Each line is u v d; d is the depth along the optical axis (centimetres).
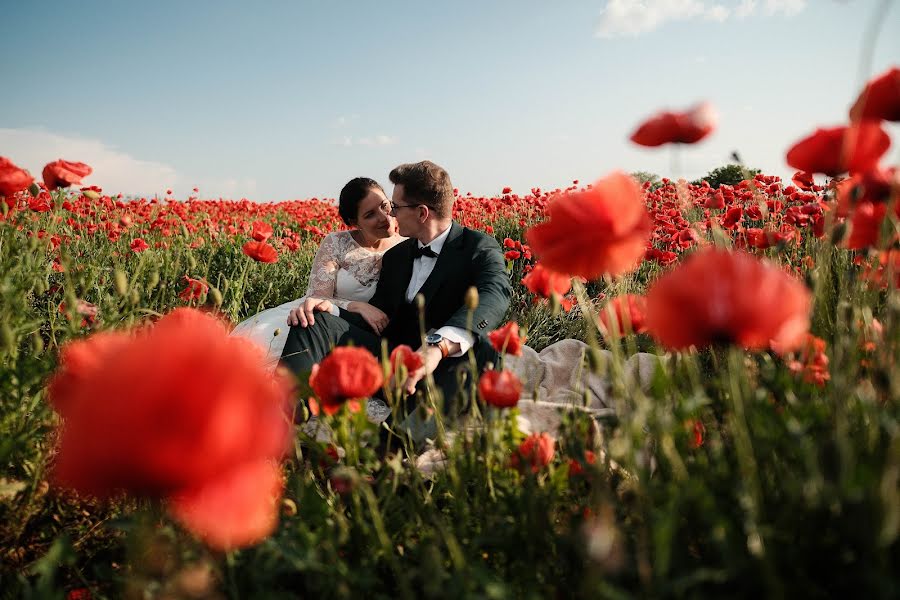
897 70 102
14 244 212
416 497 145
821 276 132
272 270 564
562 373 331
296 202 1245
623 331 133
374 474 170
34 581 149
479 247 300
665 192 755
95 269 260
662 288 82
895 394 91
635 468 95
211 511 54
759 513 93
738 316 77
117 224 547
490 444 141
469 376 244
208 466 51
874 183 117
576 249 99
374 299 334
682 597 89
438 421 151
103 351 88
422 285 306
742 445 90
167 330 54
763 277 78
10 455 151
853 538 85
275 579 124
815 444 93
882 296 178
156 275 233
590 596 81
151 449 49
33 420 158
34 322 177
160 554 102
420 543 132
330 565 109
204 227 712
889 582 73
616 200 96
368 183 368
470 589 95
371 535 127
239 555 115
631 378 104
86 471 50
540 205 815
